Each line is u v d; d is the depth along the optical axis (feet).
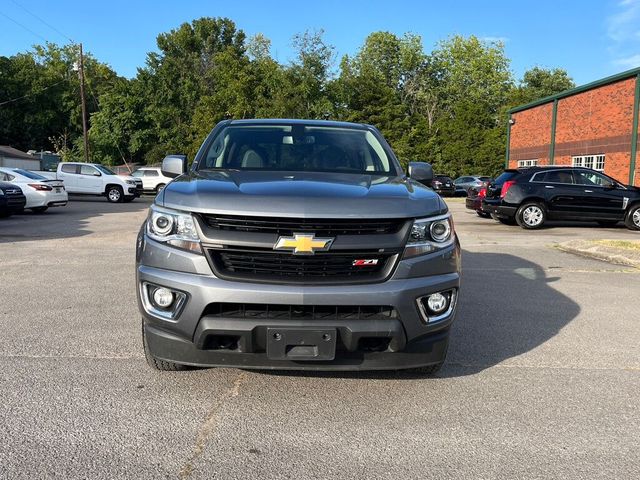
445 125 178.70
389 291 10.71
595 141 82.23
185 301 10.71
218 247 10.70
